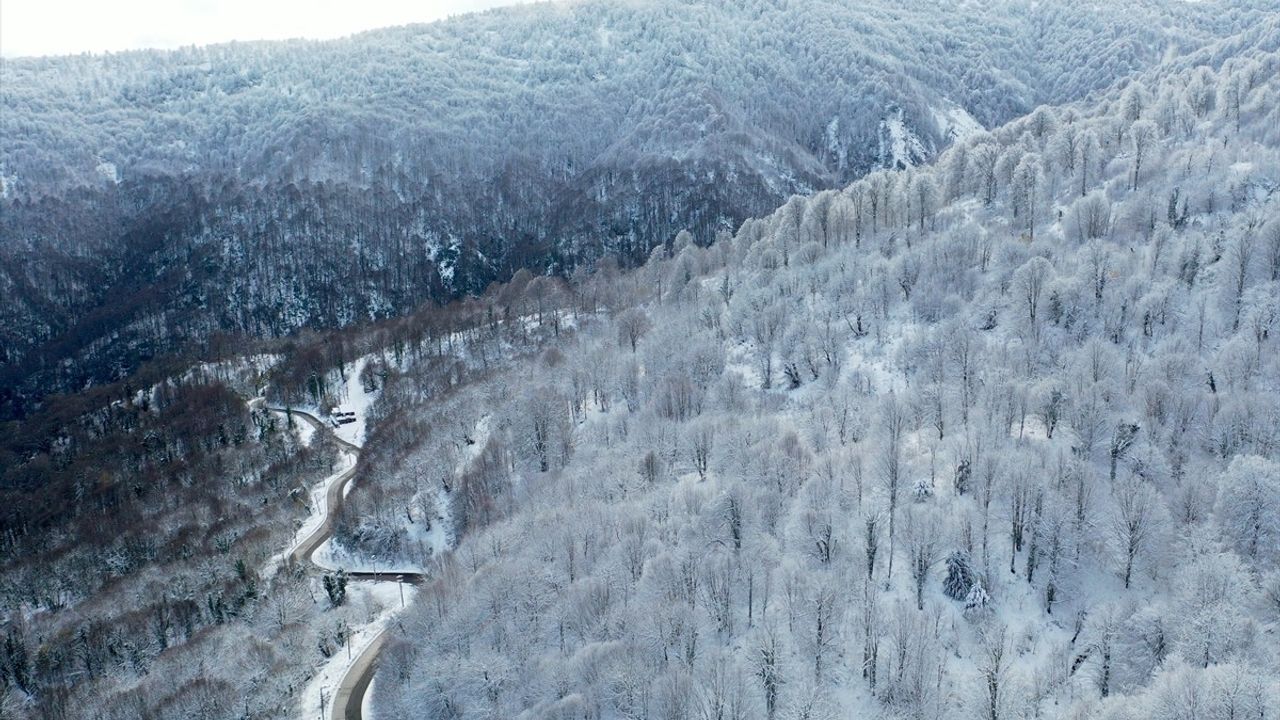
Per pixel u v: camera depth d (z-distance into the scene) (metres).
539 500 185.75
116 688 164.00
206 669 161.62
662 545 150.62
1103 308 192.88
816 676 121.19
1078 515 137.75
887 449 154.50
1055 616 131.00
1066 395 161.88
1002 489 144.75
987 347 191.88
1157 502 135.12
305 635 168.75
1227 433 151.00
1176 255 199.62
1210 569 120.62
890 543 144.12
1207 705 98.88
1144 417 158.50
